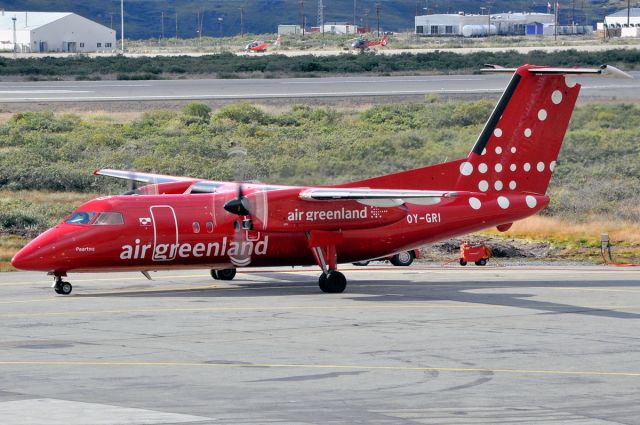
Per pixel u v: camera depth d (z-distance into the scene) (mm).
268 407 54688
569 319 86750
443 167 111062
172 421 51250
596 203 174625
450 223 111250
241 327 81875
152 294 102625
